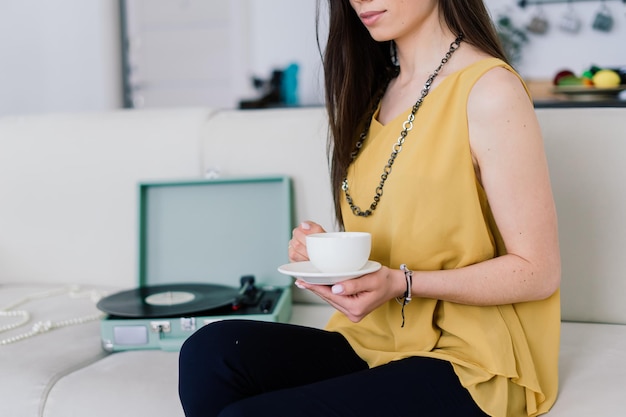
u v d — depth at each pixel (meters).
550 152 1.33
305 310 1.50
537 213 0.85
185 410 0.85
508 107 0.85
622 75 2.16
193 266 1.59
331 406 0.76
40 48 4.07
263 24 4.14
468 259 0.91
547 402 0.91
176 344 1.25
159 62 4.32
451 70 0.95
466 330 0.90
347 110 1.06
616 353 1.10
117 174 1.67
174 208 1.61
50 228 1.73
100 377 1.09
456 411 0.82
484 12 0.98
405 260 0.93
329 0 1.08
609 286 1.31
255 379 0.86
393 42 1.08
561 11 3.33
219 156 1.60
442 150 0.90
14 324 1.35
